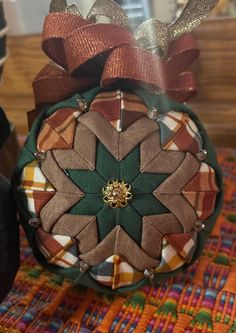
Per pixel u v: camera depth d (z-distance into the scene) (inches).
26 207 6.2
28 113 7.4
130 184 5.8
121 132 5.9
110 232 5.9
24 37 9.7
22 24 9.5
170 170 5.9
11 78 10.4
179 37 6.9
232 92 9.6
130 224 5.9
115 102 6.1
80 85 6.8
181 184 6.0
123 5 7.8
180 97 7.4
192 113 6.6
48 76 6.9
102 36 6.1
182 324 6.2
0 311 6.5
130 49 6.1
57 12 6.6
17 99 10.7
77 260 6.1
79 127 6.0
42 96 7.0
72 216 5.9
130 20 7.4
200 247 6.6
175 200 6.0
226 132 10.1
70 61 6.3
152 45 6.6
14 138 8.4
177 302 6.6
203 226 6.3
